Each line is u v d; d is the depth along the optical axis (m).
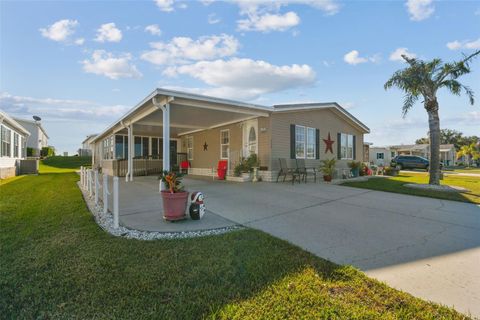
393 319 1.95
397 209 5.72
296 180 10.98
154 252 3.11
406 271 2.79
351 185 9.64
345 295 2.28
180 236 3.83
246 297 2.21
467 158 42.03
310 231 4.11
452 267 2.89
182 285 2.38
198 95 7.95
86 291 2.27
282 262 2.87
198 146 15.30
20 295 2.22
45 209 5.50
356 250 3.35
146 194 7.49
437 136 9.40
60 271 2.63
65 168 23.62
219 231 4.09
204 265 2.78
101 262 2.83
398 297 2.26
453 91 9.24
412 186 9.34
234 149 12.42
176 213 4.54
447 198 7.06
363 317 1.97
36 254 3.06
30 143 31.23
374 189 8.61
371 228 4.30
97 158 21.81
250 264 2.81
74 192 7.98
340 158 14.38
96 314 1.97
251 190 8.18
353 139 15.59
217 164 13.58
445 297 2.30
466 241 3.72
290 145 11.32
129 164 11.47
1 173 12.75
